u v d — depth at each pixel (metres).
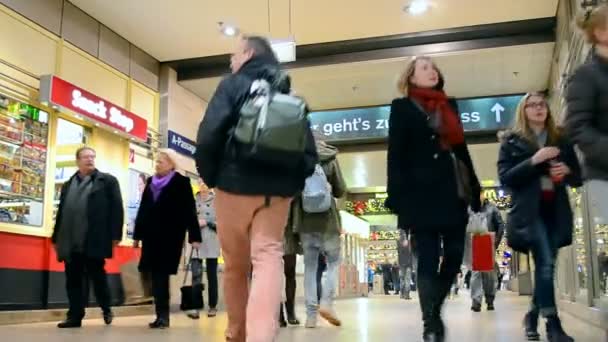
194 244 5.75
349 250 16.34
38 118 6.82
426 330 2.95
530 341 3.79
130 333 4.59
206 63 9.63
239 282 2.60
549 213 3.45
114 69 8.42
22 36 6.70
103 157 7.94
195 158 2.42
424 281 2.96
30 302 6.45
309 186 4.86
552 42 8.39
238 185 2.32
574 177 3.40
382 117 11.14
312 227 4.96
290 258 5.33
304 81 9.86
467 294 15.39
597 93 2.14
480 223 7.21
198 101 10.59
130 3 7.62
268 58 2.57
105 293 5.62
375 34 8.63
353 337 4.09
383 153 11.89
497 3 7.74
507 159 3.59
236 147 2.34
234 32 8.48
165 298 5.23
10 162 6.40
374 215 18.12
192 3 7.64
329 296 5.04
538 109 3.54
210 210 6.84
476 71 9.54
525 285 13.96
